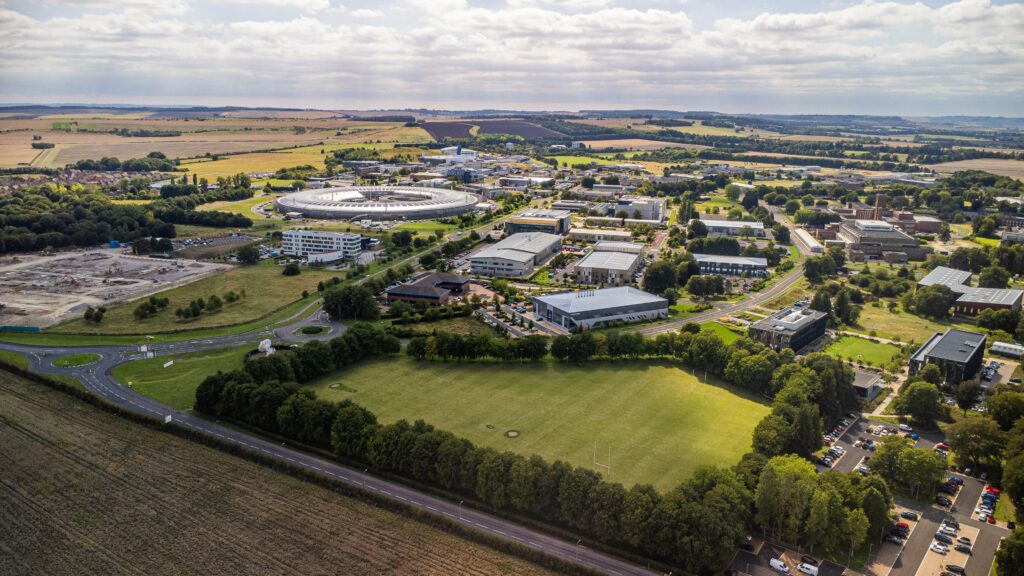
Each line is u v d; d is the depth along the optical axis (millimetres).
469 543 166000
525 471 177500
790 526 167875
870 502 171625
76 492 183875
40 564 154250
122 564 154625
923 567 163125
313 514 176000
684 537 157000
